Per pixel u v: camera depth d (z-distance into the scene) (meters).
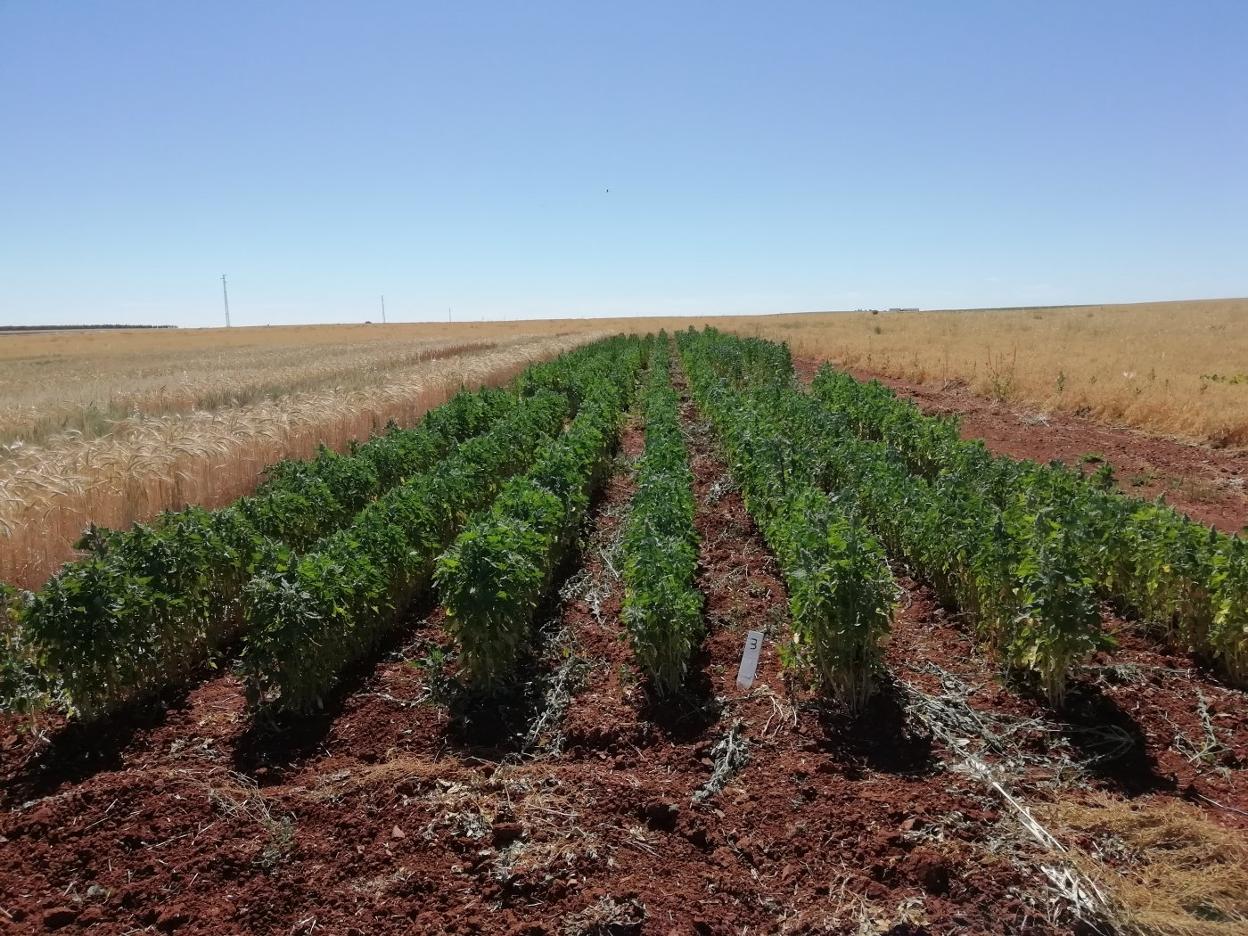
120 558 7.61
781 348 33.44
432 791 5.78
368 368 37.28
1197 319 60.09
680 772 6.13
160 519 8.87
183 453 13.67
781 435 14.32
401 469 14.02
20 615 6.56
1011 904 4.61
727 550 11.24
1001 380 25.64
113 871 5.11
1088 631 6.34
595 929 4.51
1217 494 13.64
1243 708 6.68
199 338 96.56
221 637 8.60
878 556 7.28
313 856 5.19
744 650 7.59
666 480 10.82
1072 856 4.91
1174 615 7.90
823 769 5.99
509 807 5.56
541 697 7.32
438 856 5.15
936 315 87.19
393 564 8.60
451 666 7.84
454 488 10.86
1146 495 13.63
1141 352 33.16
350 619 7.32
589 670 7.84
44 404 24.62
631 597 7.25
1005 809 5.45
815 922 4.55
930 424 14.83
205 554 8.12
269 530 9.87
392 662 8.11
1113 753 6.09
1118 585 8.53
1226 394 20.72
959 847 5.04
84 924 4.70
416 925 4.61
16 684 6.50
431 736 6.71
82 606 6.60
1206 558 7.22
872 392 19.19
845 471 12.23
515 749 6.55
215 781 6.01
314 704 7.14
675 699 7.16
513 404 22.77
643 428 22.05
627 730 6.70
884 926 4.50
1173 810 5.30
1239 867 4.75
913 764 6.07
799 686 7.25
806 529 7.74
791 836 5.29
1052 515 8.92
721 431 17.27
